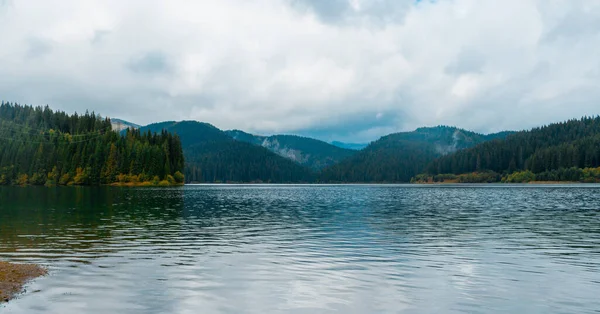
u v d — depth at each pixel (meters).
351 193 142.00
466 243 32.75
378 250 29.75
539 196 109.69
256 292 19.48
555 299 18.69
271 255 27.91
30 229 40.34
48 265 24.72
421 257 27.28
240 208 68.88
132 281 21.23
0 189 148.38
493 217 53.28
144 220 49.03
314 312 16.92
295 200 95.44
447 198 102.75
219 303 17.92
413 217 53.38
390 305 17.78
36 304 17.61
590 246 31.58
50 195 106.06
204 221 48.41
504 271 23.64
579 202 83.56
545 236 36.47
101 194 113.31
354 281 21.36
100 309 17.08
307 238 35.34
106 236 36.28
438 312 16.97
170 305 17.62
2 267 23.38
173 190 153.12
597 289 20.22
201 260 26.31
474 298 18.77
